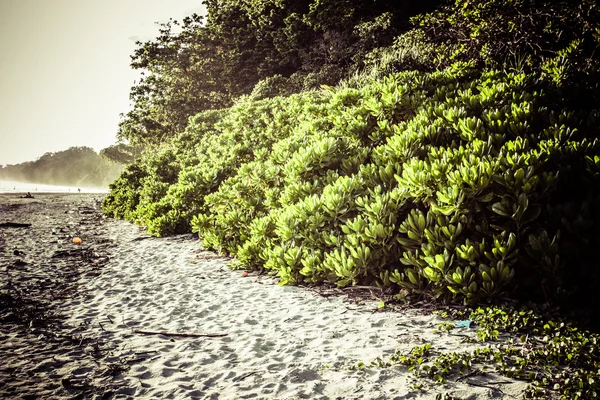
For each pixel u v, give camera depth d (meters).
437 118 7.38
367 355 3.78
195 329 4.73
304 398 3.09
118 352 4.10
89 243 10.89
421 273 5.23
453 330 4.22
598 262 4.56
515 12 9.90
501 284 4.68
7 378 3.51
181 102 34.94
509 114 6.72
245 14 33.91
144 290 6.43
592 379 2.94
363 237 5.69
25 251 9.62
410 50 13.09
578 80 8.14
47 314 5.29
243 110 15.37
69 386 3.39
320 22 25.03
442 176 5.39
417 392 3.07
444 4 16.17
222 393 3.24
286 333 4.48
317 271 6.20
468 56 11.07
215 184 11.51
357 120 8.53
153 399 3.18
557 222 4.78
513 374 3.19
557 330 3.95
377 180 6.63
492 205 4.89
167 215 12.09
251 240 7.66
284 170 8.28
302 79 22.25
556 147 5.26
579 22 9.32
